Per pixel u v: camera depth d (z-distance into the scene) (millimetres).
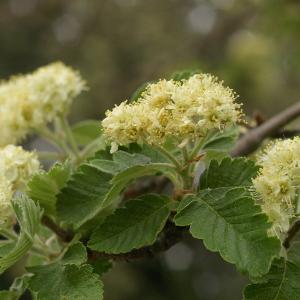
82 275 3959
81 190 4461
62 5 20078
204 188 4020
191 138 3936
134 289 19719
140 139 3971
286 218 3799
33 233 4223
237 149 6328
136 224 4109
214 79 4109
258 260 3463
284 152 3922
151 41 19578
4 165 4680
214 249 3590
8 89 6188
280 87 16969
